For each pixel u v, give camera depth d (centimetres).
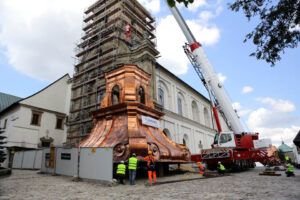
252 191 698
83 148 1166
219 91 1892
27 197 669
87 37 3388
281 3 591
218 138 1817
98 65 2738
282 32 611
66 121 3006
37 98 2753
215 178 1193
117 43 2780
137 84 1641
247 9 635
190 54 2075
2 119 2889
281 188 736
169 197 646
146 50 2514
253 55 674
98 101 2652
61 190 813
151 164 973
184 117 3108
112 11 3142
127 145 1227
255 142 1862
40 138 2647
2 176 1292
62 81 3172
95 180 1035
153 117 1650
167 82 3012
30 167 1969
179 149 1581
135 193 741
